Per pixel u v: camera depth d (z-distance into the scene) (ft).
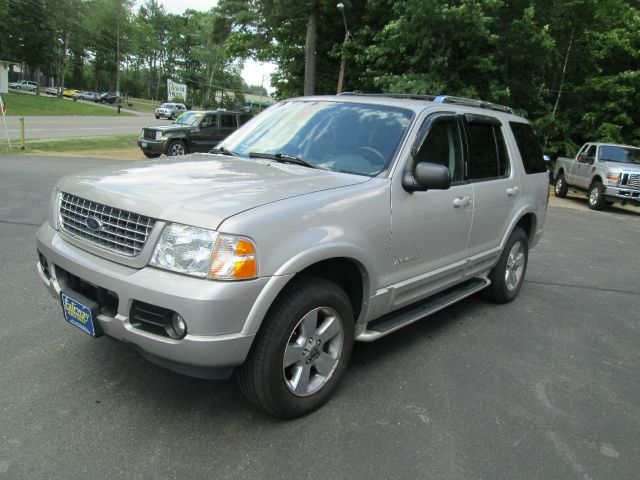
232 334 8.50
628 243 32.58
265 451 9.05
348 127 12.73
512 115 17.78
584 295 19.93
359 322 11.41
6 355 11.76
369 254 10.70
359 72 75.41
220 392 10.87
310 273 10.34
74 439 9.03
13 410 9.73
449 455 9.30
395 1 61.26
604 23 73.15
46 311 14.25
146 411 10.00
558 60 67.41
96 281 9.07
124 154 67.97
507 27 60.49
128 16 314.96
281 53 93.09
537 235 19.07
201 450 8.96
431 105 13.39
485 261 15.72
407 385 11.73
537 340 14.97
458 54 60.54
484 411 10.89
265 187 9.90
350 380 11.78
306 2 75.87
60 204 10.60
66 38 252.21
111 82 354.33
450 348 13.97
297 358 9.76
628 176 47.73
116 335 9.07
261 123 14.34
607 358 14.11
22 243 20.63
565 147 73.61
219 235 8.36
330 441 9.46
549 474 8.98
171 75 375.04
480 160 14.87
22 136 61.46
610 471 9.20
